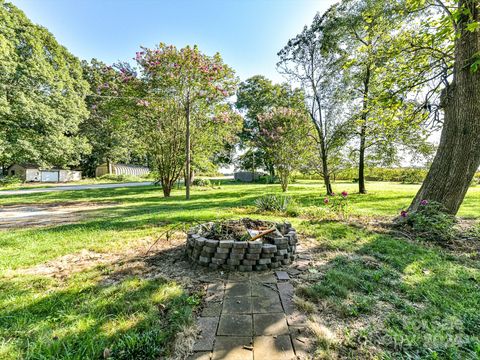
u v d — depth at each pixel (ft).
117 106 37.06
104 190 47.83
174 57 28.89
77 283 7.22
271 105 59.62
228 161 87.97
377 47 19.92
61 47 61.11
